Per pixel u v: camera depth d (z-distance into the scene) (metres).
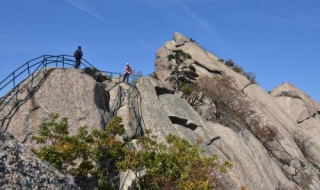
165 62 47.72
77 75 24.31
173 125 26.72
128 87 28.48
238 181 25.92
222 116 35.50
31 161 12.18
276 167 34.69
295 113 52.84
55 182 12.28
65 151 16.92
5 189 10.68
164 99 28.88
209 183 18.73
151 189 18.27
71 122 21.84
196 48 50.53
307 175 38.53
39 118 21.25
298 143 45.44
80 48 26.78
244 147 30.62
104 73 28.94
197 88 37.31
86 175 18.12
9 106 21.14
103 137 17.81
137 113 26.23
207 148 26.98
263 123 40.75
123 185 20.56
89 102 23.31
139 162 17.80
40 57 23.81
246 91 47.06
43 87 22.70
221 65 49.75
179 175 18.12
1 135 12.16
